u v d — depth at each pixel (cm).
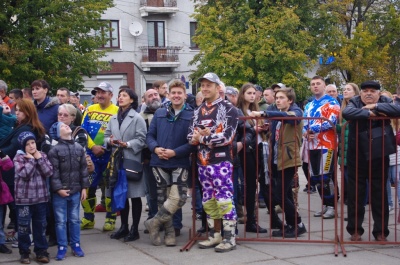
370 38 2673
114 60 3100
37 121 620
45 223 589
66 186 594
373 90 626
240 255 600
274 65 2430
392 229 725
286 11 2417
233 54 2436
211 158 610
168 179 642
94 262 586
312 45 2622
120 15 3111
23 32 2062
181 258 593
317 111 780
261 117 639
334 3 2669
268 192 685
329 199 779
